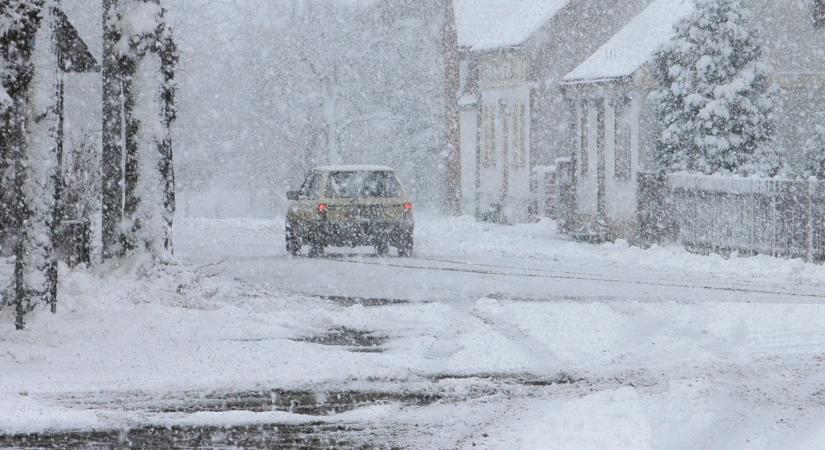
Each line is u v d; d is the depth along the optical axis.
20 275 21.30
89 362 18.53
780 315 22.97
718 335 20.80
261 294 28.45
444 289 29.53
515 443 12.88
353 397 15.93
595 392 15.98
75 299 23.78
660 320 22.67
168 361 18.64
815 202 35.97
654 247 42.09
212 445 13.15
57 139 22.34
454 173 77.50
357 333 21.91
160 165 28.70
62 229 28.55
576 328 21.77
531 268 35.72
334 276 33.34
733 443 12.77
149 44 28.81
